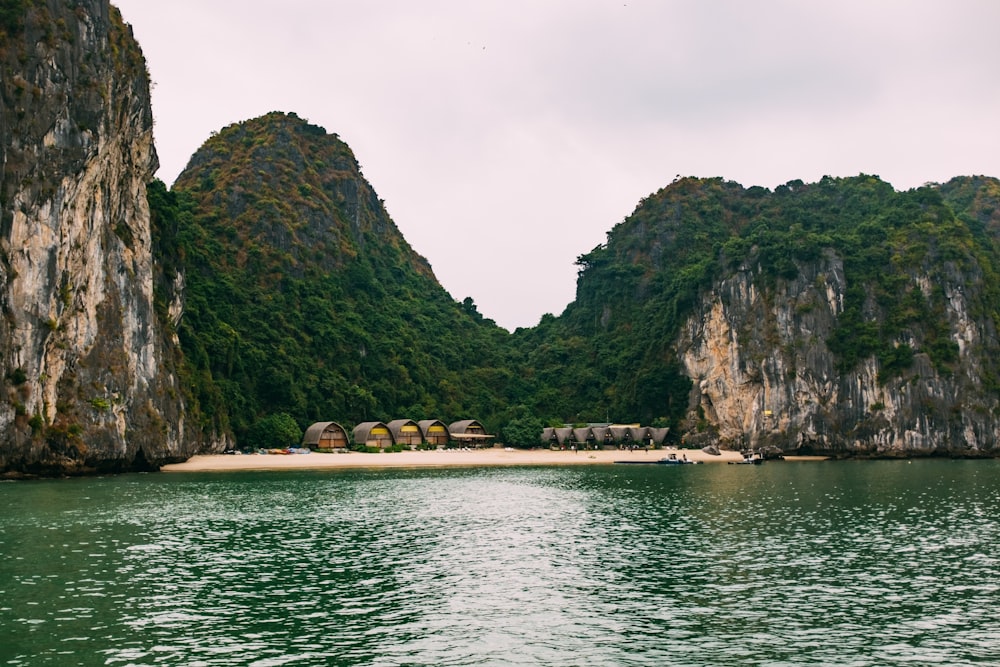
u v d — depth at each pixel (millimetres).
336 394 132750
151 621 28062
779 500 64500
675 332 161125
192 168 179375
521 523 51156
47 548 40000
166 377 93750
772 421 139750
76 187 75438
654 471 100875
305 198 168375
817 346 139500
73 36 76000
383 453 121188
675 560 39188
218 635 26672
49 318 72188
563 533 47281
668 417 156125
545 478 87312
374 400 137000
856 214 169250
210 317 122250
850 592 32844
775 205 191875
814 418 137875
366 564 37906
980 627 28109
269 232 154875
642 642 26359
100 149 78562
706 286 154625
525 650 25516
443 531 47656
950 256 140375
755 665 24312
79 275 77312
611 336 182250
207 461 99625
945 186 196875
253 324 134000
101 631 26875
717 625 28266
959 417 133125
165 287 101750
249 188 164000
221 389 115125
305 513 54625
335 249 165375
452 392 155125
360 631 27328
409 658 24688
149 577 34438
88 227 78562
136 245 89312
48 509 53406
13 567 35688
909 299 139375
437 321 179375
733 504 61719
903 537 45719
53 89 72875
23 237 69688
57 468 74312
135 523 48344
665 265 188125
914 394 134250
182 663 23984
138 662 24016
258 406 122500
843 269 143750
